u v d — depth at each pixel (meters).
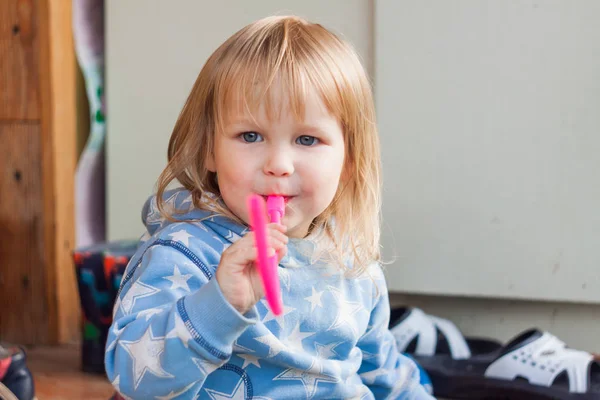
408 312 1.75
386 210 1.81
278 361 0.98
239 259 0.81
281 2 1.86
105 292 1.71
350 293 1.08
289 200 0.95
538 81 1.72
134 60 1.95
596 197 1.71
